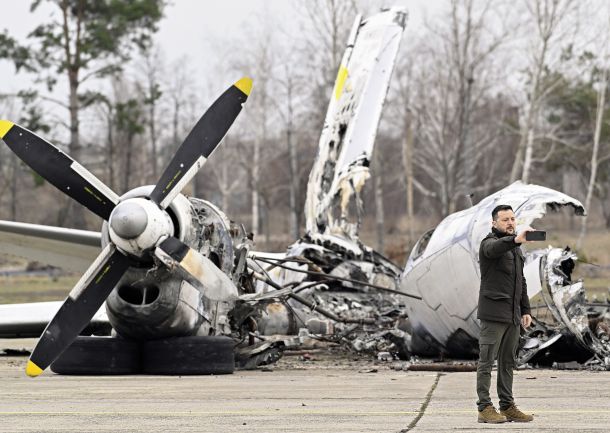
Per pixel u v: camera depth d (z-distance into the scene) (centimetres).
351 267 4022
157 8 10044
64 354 2938
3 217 16425
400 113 13388
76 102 10175
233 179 17488
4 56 9825
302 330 3394
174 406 2142
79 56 9944
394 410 2056
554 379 2733
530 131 11106
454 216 3372
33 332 3816
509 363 1908
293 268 3669
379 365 3356
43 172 2888
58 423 1892
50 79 9981
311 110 13112
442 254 3222
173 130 15725
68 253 3175
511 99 13800
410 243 9981
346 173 4200
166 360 2927
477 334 3195
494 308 1903
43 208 16862
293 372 3070
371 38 4444
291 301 3881
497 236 1941
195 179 15875
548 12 10238
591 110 13212
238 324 3192
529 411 2030
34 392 2456
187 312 2930
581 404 2138
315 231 4244
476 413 2006
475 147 12462
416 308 3403
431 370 3077
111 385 2631
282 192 15950
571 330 3056
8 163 16425
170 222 2834
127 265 2839
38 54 9888
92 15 10125
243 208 18350
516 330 1914
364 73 4362
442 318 3288
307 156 14362
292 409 2080
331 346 4028
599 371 3002
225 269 2992
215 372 2936
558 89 12475
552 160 13788
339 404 2162
